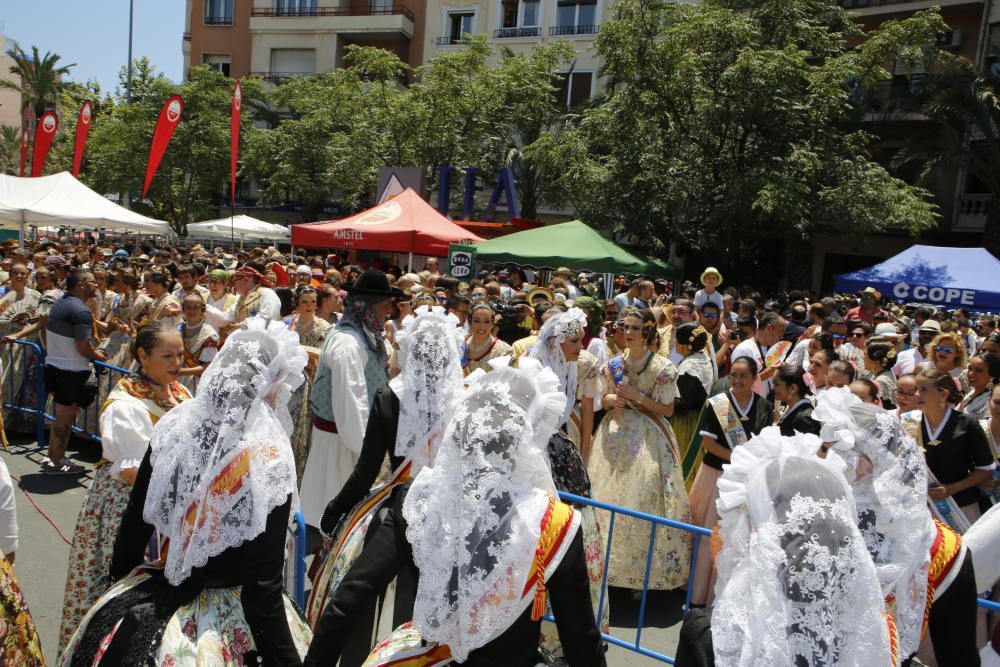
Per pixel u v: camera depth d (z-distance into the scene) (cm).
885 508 200
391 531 211
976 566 300
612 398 474
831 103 1891
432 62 2648
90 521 302
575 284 1270
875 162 2123
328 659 196
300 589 294
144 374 305
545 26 2988
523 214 2577
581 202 2245
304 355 239
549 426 212
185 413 227
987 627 321
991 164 2053
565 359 475
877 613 156
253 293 702
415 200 1179
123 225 1430
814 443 175
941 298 1266
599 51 2056
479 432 193
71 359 585
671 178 1967
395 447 273
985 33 2289
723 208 1892
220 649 210
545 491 200
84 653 215
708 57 1977
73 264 1255
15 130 4991
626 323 477
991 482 392
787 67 1831
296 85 3022
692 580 357
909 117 2258
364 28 3300
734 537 172
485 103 2636
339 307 789
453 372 275
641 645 409
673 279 1445
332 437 450
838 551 157
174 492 219
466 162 2667
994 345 609
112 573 238
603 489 462
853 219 1805
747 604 162
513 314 609
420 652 203
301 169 2894
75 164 1598
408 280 844
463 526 188
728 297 1114
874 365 614
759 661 153
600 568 358
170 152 2909
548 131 2519
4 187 1352
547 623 327
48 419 674
